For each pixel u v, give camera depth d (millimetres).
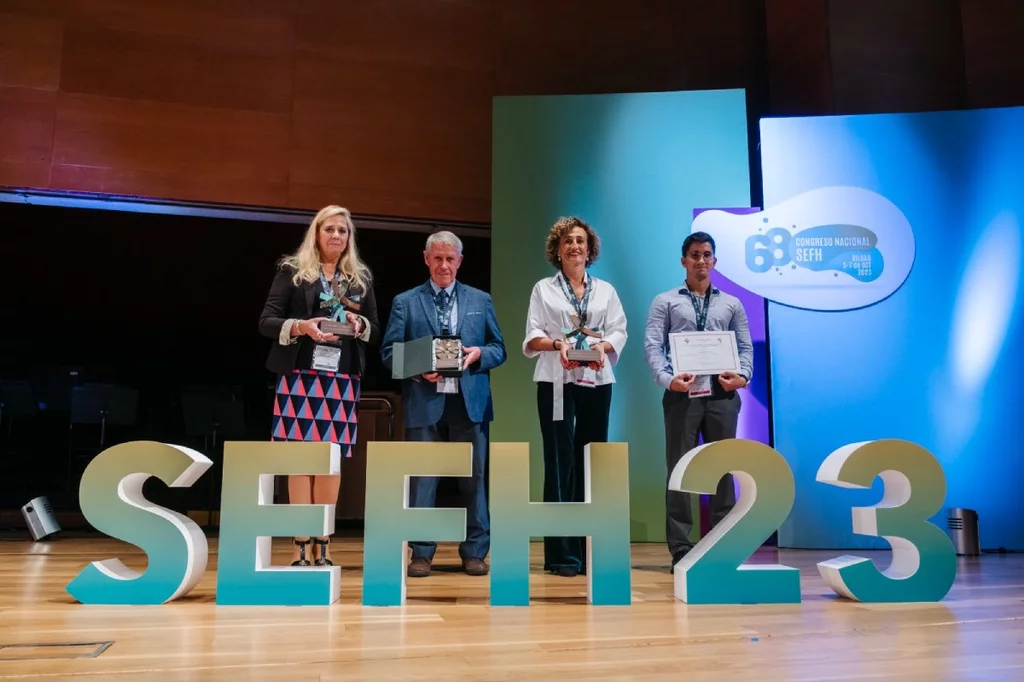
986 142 4863
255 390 7414
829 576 2682
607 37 5996
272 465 2533
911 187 4844
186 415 6281
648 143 5164
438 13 5844
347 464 6094
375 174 5629
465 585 3041
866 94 5602
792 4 5906
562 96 5203
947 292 4770
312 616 2322
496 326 3596
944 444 4668
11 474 7035
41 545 4816
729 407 3518
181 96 5371
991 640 1995
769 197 4871
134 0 5355
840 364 4742
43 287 6520
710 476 2598
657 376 3555
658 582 3164
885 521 2635
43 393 6895
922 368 4723
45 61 5191
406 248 6508
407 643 1949
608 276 5078
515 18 5930
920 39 5742
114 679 1579
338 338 3012
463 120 5809
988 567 3713
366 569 2527
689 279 3713
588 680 1582
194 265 6676
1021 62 5680
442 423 3473
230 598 2502
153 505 2674
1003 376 4711
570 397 3420
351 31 5699
